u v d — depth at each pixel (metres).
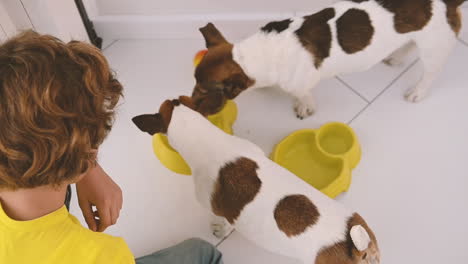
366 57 1.35
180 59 1.75
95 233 0.69
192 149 1.14
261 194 1.06
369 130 1.55
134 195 1.47
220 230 1.38
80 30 1.68
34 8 1.45
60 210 0.65
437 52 1.36
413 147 1.51
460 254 1.34
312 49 1.30
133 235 1.41
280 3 1.68
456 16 1.29
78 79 0.52
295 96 1.52
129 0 1.70
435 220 1.39
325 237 0.99
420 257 1.34
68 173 0.58
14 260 0.60
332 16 1.30
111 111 0.62
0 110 0.49
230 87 1.31
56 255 0.62
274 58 1.31
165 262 1.21
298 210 1.02
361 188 1.45
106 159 1.53
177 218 1.44
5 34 1.41
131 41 1.80
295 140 1.51
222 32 1.78
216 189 1.13
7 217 0.60
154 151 1.52
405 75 1.65
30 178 0.55
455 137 1.52
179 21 1.74
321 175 1.48
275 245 1.10
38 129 0.51
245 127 1.58
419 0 1.25
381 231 1.38
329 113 1.59
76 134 0.54
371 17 1.28
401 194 1.43
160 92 1.67
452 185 1.44
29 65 0.49
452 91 1.60
